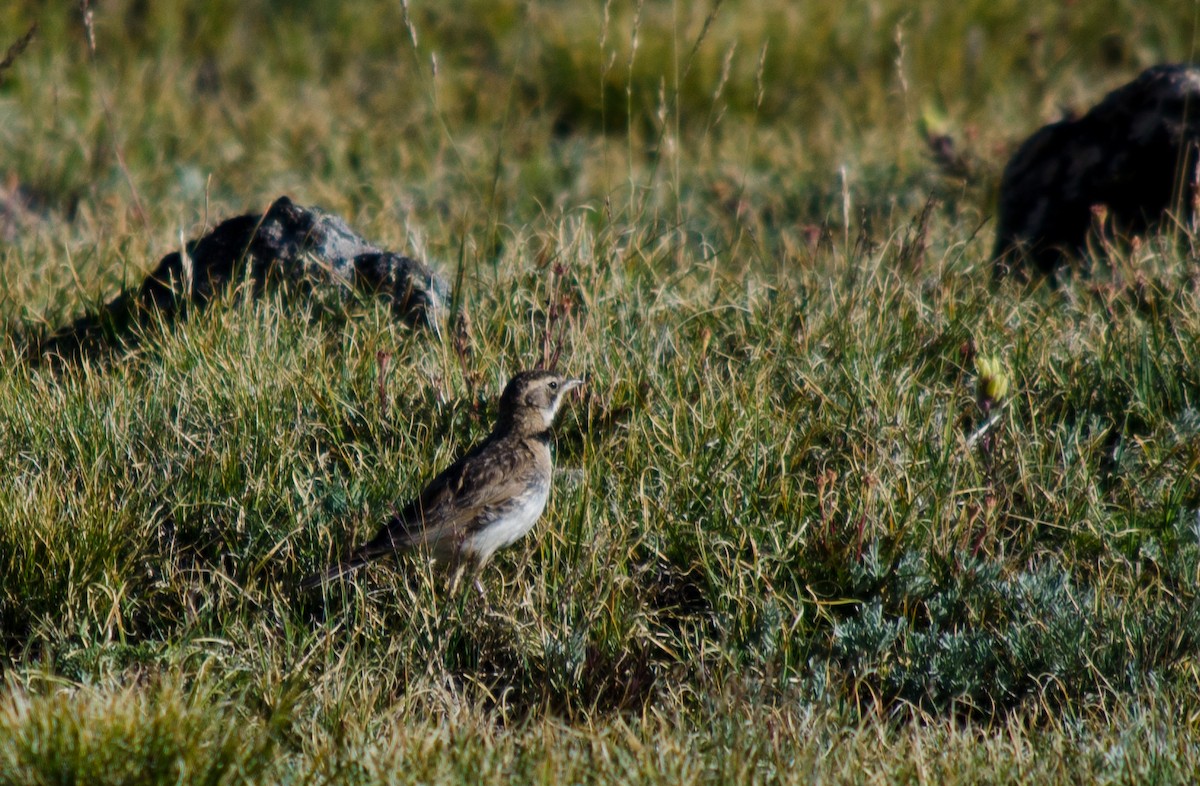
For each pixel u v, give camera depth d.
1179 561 13.14
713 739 10.67
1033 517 13.77
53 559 12.53
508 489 12.92
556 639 12.19
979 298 17.30
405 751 10.19
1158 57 34.03
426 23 35.22
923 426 14.52
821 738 10.87
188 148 28.27
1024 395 15.48
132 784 9.53
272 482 13.75
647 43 31.38
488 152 28.31
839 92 31.45
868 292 17.14
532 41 33.09
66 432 14.24
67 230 22.09
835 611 13.03
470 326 16.28
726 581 12.91
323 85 33.00
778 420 14.68
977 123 28.83
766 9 33.44
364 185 25.66
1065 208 20.30
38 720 9.76
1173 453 14.35
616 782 9.87
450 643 12.39
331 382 15.20
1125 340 16.25
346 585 12.91
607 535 13.16
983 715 12.13
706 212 24.70
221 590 12.50
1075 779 10.28
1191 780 10.23
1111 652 12.15
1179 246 18.83
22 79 30.84
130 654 11.84
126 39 33.56
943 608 12.76
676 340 16.33
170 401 14.95
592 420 14.77
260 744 10.43
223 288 17.30
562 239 18.56
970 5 34.12
